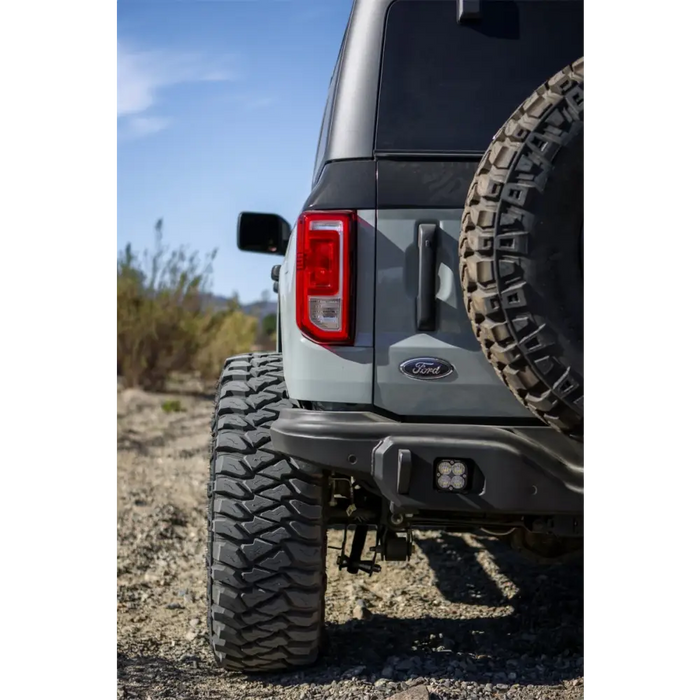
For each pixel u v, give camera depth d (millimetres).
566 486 2359
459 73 2648
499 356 2281
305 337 2551
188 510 6086
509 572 4254
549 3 2691
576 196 2223
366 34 2676
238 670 2863
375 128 2604
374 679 2768
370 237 2510
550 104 2252
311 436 2488
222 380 3092
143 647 3287
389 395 2523
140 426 10500
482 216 2248
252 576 2699
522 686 2691
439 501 2398
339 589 3992
